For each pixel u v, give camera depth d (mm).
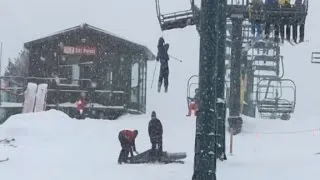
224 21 16344
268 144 22281
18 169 16203
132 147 17688
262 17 20984
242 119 27156
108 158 18578
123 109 33031
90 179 14562
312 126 27594
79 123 26531
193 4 23172
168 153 17828
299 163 16672
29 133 24562
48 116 26156
